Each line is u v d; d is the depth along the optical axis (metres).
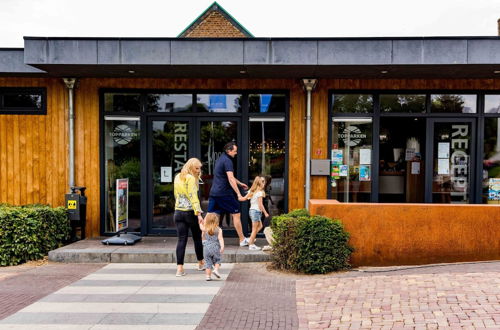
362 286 6.14
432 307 5.06
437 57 7.94
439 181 9.53
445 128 9.48
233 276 7.01
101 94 9.57
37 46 8.18
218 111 9.60
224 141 9.60
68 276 7.08
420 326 4.58
